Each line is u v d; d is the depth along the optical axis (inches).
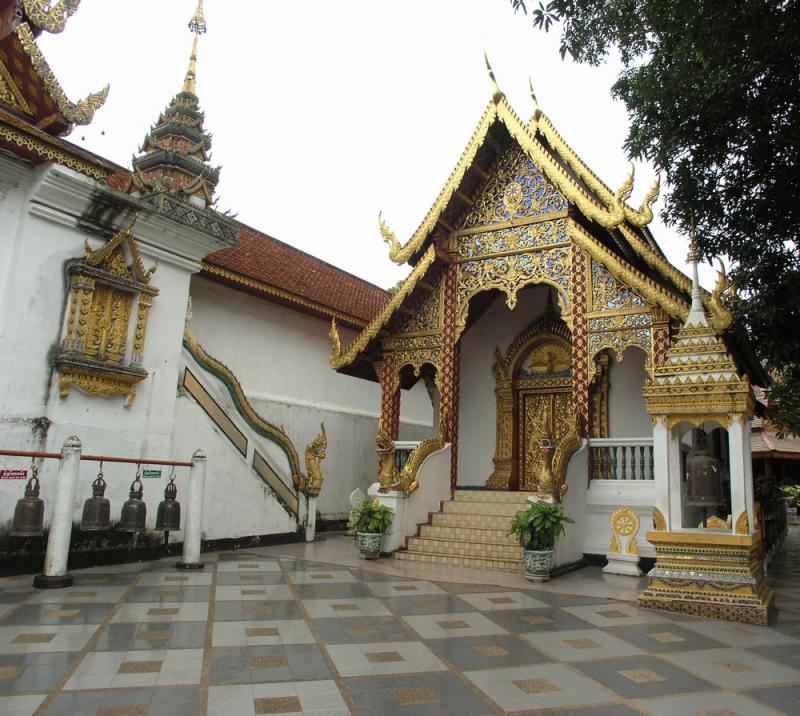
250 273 564.4
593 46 354.9
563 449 398.9
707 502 293.6
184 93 563.2
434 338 514.3
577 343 447.2
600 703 158.2
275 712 144.2
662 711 154.3
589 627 237.1
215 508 421.7
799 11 273.1
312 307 623.8
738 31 273.6
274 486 474.3
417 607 264.2
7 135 310.0
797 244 386.9
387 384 526.3
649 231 506.0
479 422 590.9
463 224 516.1
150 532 373.4
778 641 223.8
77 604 246.7
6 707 142.1
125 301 368.5
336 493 653.9
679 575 272.1
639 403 506.9
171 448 392.8
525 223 488.1
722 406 279.7
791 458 792.3
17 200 328.5
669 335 417.1
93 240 358.6
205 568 346.3
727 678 180.9
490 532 414.6
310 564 378.3
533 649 204.1
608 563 378.0
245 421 459.2
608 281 444.5
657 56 359.6
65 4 347.6
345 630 219.6
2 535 301.1
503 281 490.9
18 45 336.5
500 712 149.6
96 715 138.9
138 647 190.7
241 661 179.9
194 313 534.9
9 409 311.4
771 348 404.2
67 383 335.0
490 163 509.7
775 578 412.2
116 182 538.0
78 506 335.6
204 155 556.1
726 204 385.4
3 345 311.6
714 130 355.3
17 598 255.9
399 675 173.3
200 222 409.7
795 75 321.1
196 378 420.2
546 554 339.6
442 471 484.1
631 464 427.8
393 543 418.3
